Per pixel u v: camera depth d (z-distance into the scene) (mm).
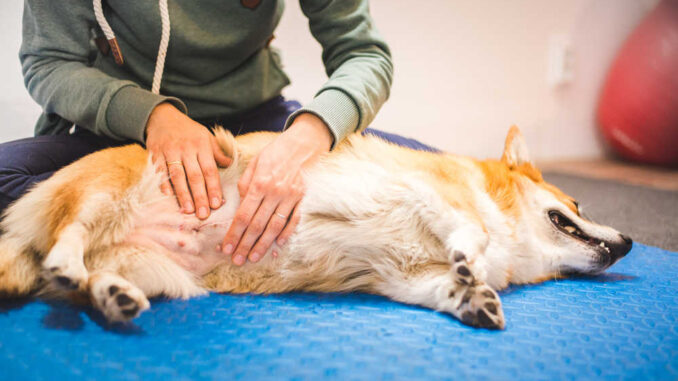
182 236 1690
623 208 3867
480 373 1181
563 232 2162
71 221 1557
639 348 1368
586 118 6988
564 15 6391
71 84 1914
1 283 1473
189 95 2307
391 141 2639
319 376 1124
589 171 5879
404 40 5281
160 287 1617
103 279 1403
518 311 1662
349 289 1827
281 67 2871
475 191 1990
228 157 1854
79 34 2066
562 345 1370
